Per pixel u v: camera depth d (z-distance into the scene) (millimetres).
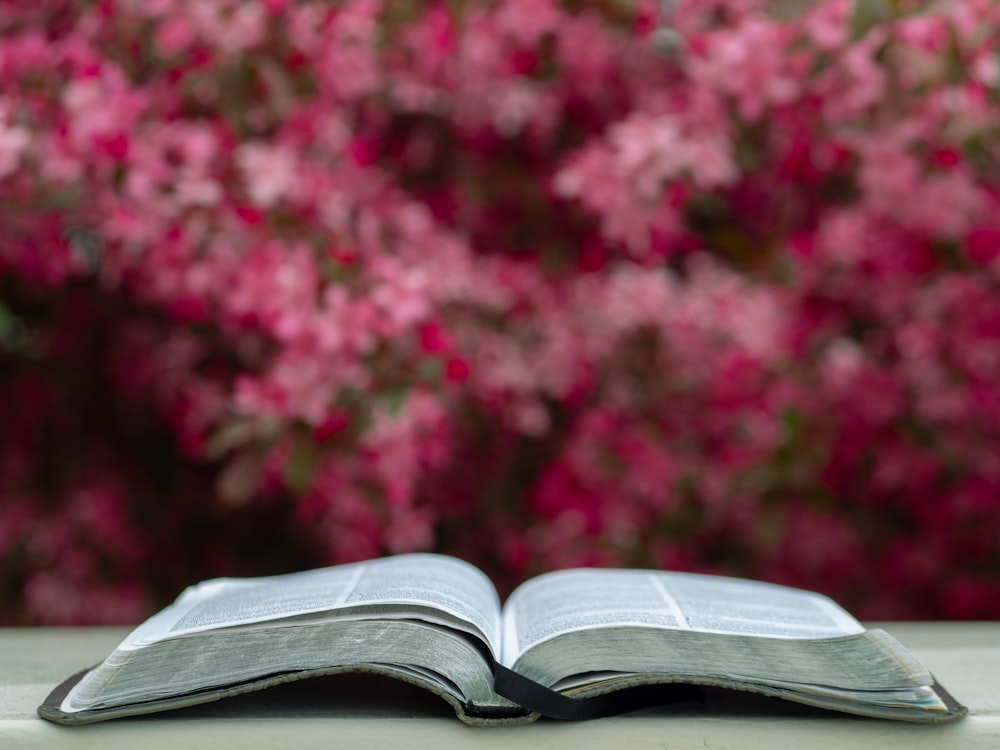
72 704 541
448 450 1003
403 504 925
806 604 616
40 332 1133
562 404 1085
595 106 1105
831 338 1072
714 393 1036
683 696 555
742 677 528
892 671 533
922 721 535
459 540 1114
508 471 1098
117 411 1187
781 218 1084
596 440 1047
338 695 562
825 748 536
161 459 1200
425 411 876
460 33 969
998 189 973
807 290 1072
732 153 991
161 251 889
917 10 864
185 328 1059
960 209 944
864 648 546
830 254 1026
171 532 1195
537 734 535
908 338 1033
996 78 887
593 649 537
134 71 895
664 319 1019
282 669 526
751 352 1012
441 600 560
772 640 549
